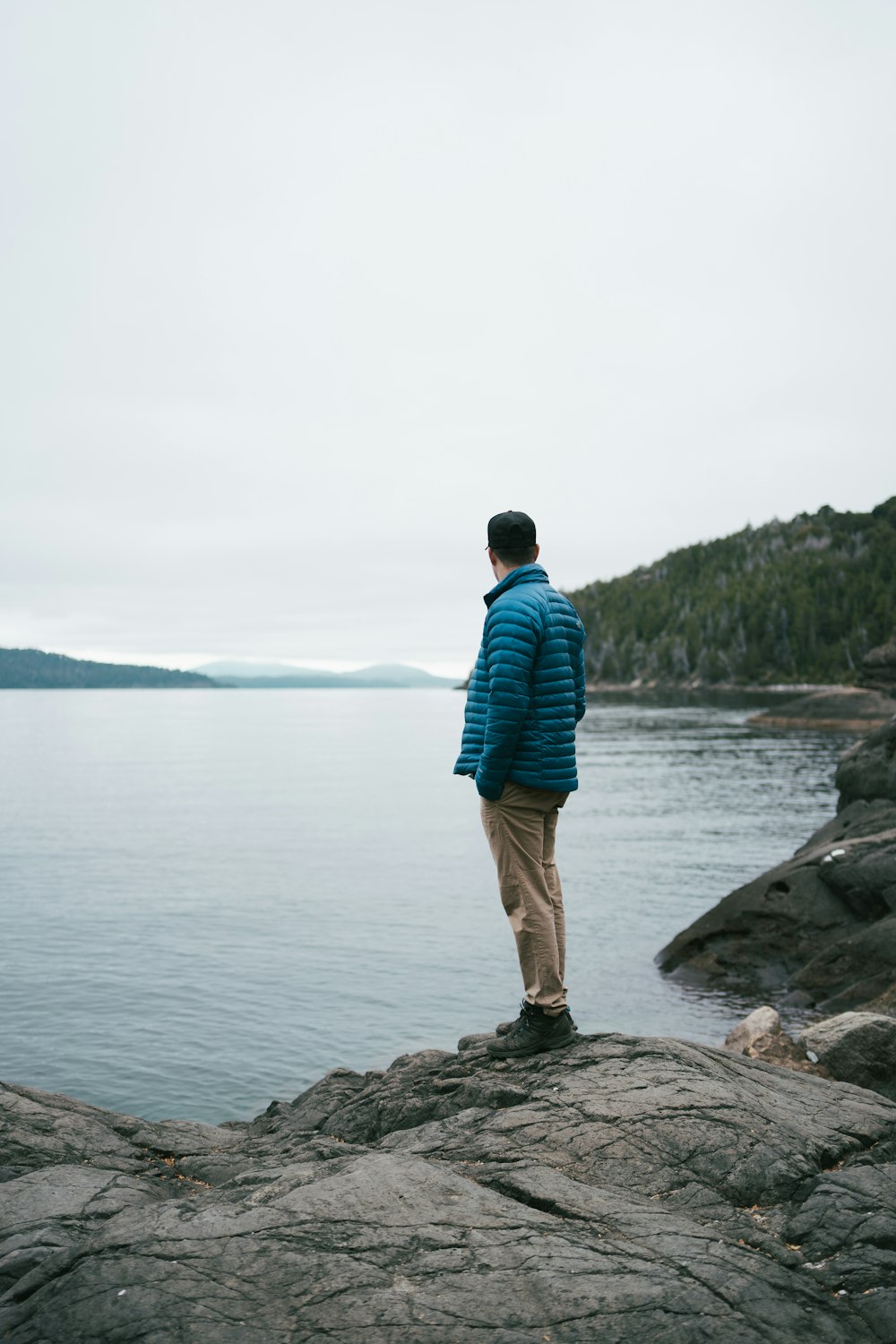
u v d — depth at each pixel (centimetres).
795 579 18675
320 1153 411
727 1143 379
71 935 1753
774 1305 278
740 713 11844
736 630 18425
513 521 464
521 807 448
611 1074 435
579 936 1681
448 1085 463
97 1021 1262
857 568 18375
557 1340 260
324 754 8331
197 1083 1063
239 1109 998
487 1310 271
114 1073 1091
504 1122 400
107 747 9206
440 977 1466
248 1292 279
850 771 1856
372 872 2455
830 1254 311
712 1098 411
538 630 434
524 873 458
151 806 4184
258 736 11731
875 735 1873
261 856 2738
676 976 1455
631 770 5006
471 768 455
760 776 4619
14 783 5303
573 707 459
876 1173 364
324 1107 560
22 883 2309
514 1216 321
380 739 10888
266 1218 316
